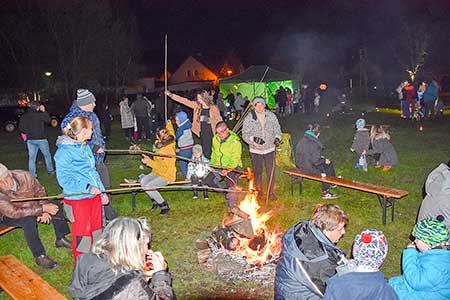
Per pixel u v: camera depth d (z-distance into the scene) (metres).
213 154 8.41
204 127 10.44
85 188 5.25
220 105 23.31
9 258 5.27
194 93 27.89
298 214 7.86
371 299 2.98
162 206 8.02
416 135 15.92
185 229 7.32
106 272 2.89
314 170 8.70
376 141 10.71
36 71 39.22
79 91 6.61
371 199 8.52
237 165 8.36
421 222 3.81
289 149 11.38
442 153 12.43
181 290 5.41
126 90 49.47
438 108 21.86
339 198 8.64
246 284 5.45
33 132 11.05
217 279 5.62
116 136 19.28
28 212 5.87
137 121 17.16
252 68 26.59
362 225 7.25
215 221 7.59
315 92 26.53
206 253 6.21
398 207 8.07
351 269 3.10
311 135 8.70
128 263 2.91
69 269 6.08
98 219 5.45
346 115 24.70
